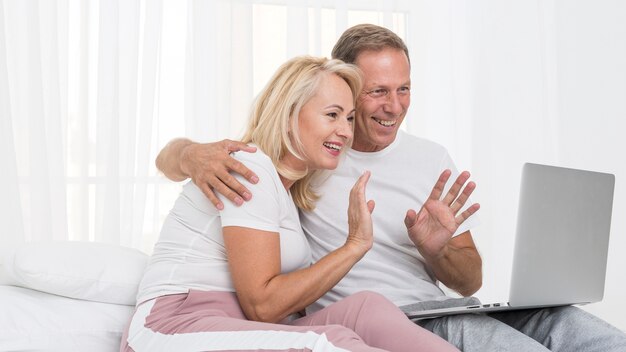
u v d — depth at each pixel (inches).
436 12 124.5
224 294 63.0
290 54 116.1
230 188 61.8
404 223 75.2
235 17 113.9
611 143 132.5
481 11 125.9
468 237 78.3
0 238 104.3
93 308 68.7
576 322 63.5
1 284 72.8
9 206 104.7
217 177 62.5
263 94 68.7
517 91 127.6
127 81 110.0
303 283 60.2
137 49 110.1
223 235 62.1
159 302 62.1
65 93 108.3
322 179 75.6
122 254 72.8
